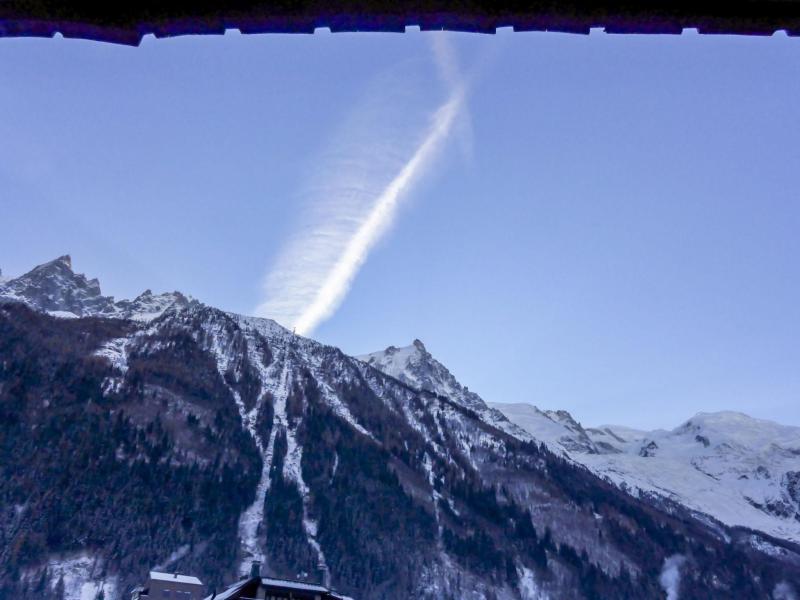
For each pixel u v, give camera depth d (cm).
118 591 14038
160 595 11519
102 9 412
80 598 13362
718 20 413
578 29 422
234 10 414
